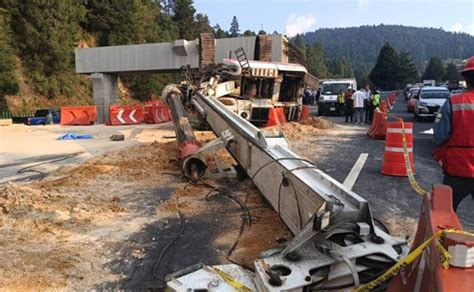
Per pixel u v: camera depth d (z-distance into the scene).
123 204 6.51
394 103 42.06
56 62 48.91
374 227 3.36
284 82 17.22
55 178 8.50
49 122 26.75
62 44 49.22
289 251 3.11
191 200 6.64
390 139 8.41
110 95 34.41
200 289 2.99
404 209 6.19
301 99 17.58
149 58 31.38
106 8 60.12
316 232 3.11
